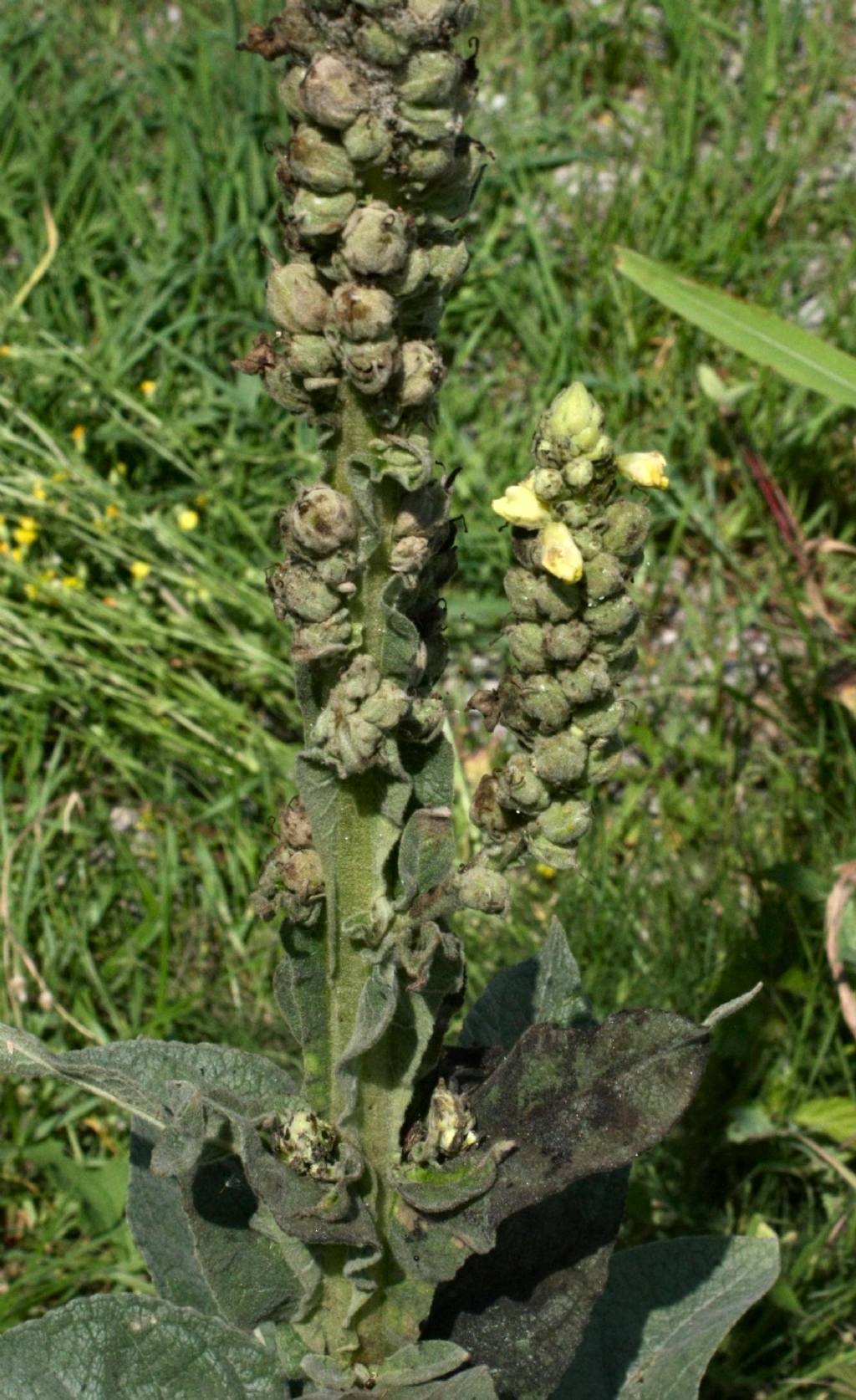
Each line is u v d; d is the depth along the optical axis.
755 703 4.06
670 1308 2.40
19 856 3.89
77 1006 3.54
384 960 1.73
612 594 1.58
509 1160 1.83
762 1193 3.18
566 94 6.22
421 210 1.52
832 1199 3.13
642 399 4.99
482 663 4.44
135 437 4.65
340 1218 1.78
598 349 5.14
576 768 1.64
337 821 1.74
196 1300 2.29
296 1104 1.95
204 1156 1.88
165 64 6.02
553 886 3.79
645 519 1.58
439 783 1.77
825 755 3.92
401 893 1.82
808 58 6.32
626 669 1.64
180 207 5.41
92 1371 2.00
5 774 4.16
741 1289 2.37
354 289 1.46
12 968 3.61
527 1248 2.08
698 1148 3.24
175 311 5.12
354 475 1.59
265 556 4.62
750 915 3.56
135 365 4.99
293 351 1.53
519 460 4.64
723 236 5.36
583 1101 1.83
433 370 1.53
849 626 4.51
